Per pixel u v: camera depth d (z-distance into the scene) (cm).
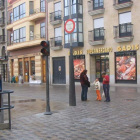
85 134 639
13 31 3703
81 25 2661
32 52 3353
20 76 3519
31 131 680
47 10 3081
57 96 1544
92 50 2550
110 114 892
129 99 1291
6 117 881
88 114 905
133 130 664
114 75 2372
